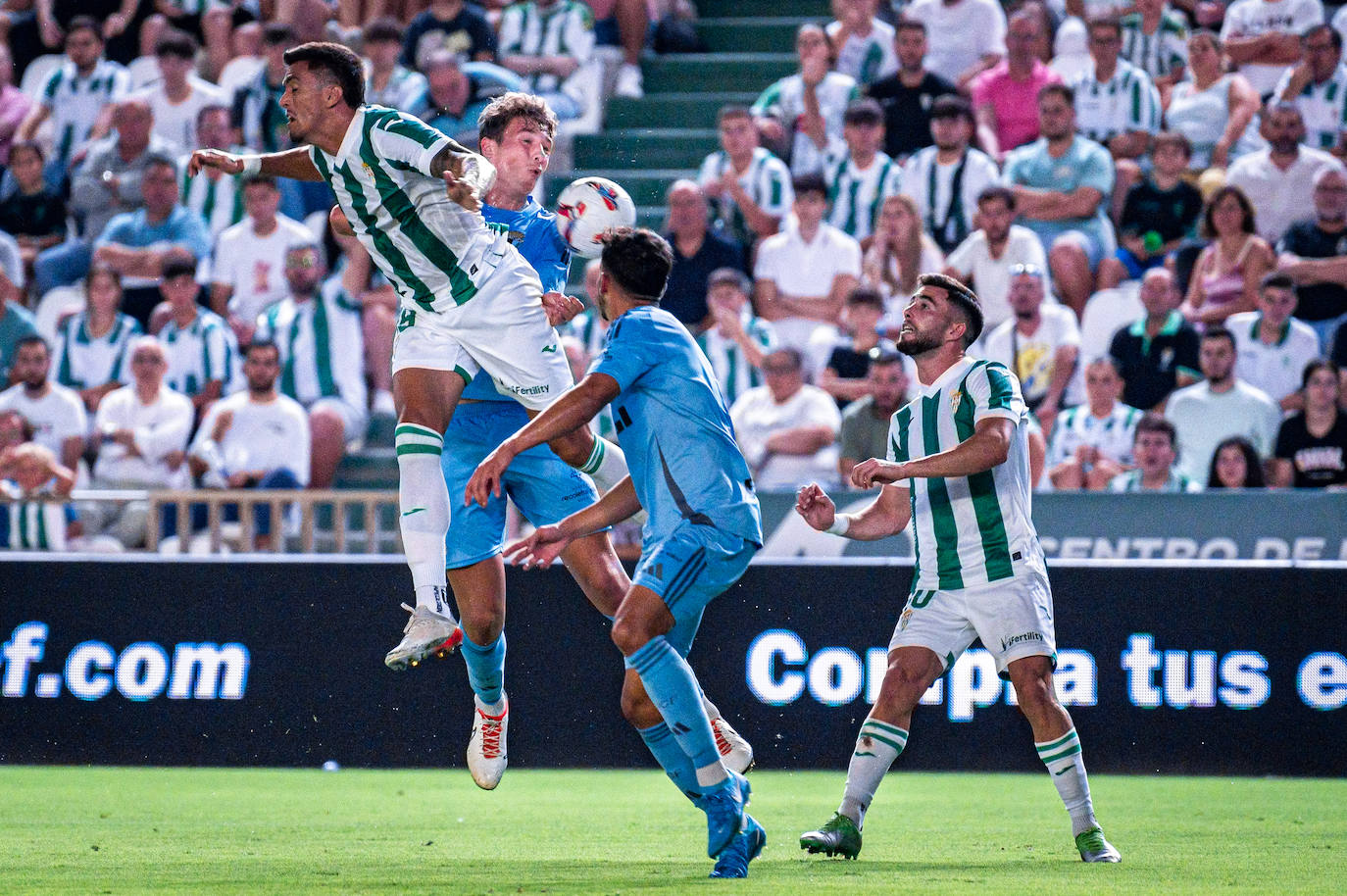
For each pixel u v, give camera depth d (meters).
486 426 17.58
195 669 26.86
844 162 38.81
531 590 26.61
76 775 25.55
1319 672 25.02
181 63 42.78
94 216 42.31
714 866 14.46
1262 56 40.25
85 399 37.06
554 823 19.44
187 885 13.28
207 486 33.16
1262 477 29.80
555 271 17.20
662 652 13.30
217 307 38.97
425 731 26.52
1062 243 35.62
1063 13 42.03
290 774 25.69
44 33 46.81
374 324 37.00
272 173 15.88
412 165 14.50
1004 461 14.45
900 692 15.21
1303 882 13.41
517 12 43.12
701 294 35.88
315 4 45.59
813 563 25.94
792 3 47.28
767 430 32.34
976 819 20.11
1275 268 34.78
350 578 26.75
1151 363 33.19
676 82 45.22
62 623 27.05
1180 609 25.34
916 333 15.39
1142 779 25.05
